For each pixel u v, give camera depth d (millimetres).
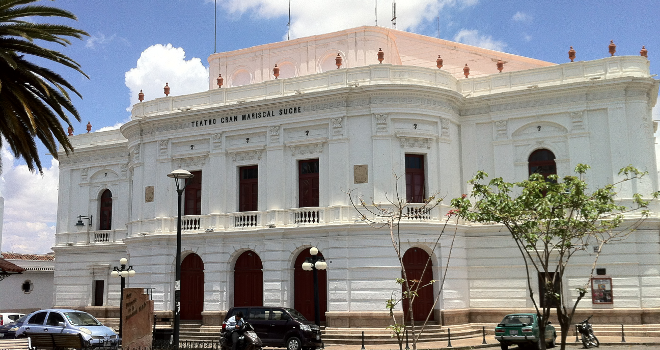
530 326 28359
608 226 23062
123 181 47906
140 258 40594
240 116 38969
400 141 35750
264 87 39000
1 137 25203
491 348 30969
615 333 33281
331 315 34438
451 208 36281
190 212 40188
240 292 38125
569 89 35781
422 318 35188
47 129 25125
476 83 38656
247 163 38750
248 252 38312
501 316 35969
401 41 45781
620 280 33969
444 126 36844
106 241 47844
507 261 36312
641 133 34812
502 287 36250
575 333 32844
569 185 21719
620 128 34938
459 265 36406
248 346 24438
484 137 37875
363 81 36469
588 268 34688
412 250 35750
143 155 41844
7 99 23438
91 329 28141
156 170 40938
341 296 34469
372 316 33781
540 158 36875
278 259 36562
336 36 43875
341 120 36312
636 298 33625
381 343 32500
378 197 34938
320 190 36531
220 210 38625
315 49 44344
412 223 34469
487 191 22391
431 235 35156
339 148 36125
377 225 34438
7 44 23391
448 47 46312
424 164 36406
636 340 31234
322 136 36812
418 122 36156
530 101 36906
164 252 39375
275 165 37719
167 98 41500
